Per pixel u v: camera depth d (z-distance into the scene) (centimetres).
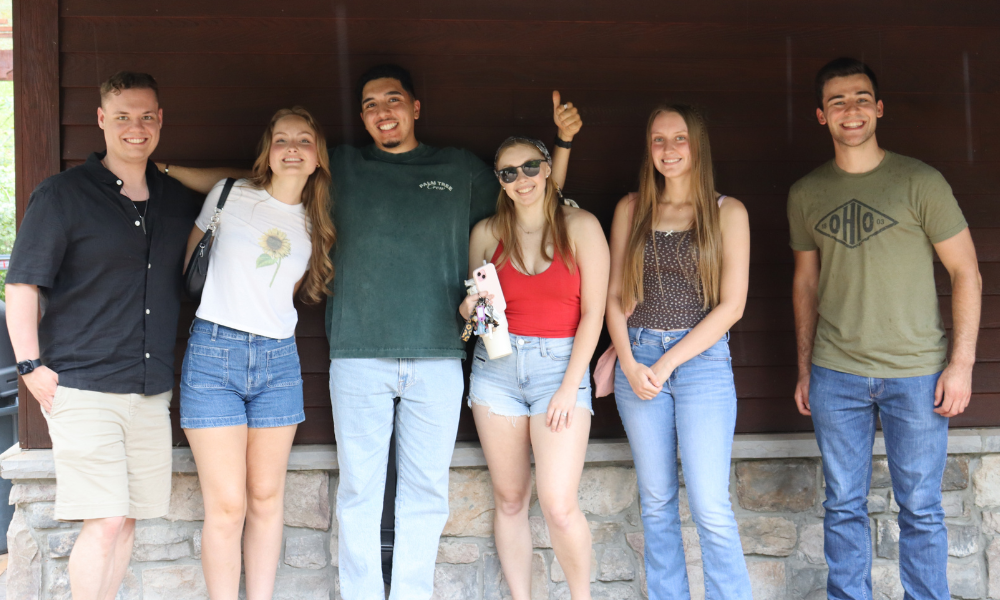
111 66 274
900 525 254
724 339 243
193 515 278
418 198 251
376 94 254
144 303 232
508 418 247
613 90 288
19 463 265
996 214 296
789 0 290
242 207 240
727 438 237
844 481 255
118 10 273
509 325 245
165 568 278
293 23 279
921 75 294
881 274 242
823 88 250
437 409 247
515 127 287
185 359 235
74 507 221
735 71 291
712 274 237
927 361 242
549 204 245
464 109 285
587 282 241
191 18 276
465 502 284
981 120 296
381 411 248
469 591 285
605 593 289
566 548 241
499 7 284
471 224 264
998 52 295
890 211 240
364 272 246
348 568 248
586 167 290
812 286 267
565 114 254
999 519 293
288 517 282
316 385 286
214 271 235
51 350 224
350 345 244
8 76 562
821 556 292
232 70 278
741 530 291
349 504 247
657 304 241
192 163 279
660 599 246
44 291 225
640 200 250
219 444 231
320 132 244
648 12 287
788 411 298
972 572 294
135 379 231
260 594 252
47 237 215
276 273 238
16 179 271
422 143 274
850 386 249
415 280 246
